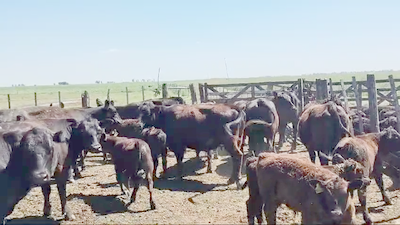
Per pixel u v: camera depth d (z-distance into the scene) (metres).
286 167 3.95
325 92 10.34
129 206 5.54
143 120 7.43
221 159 8.66
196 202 5.63
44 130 4.75
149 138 6.88
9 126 5.28
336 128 5.78
